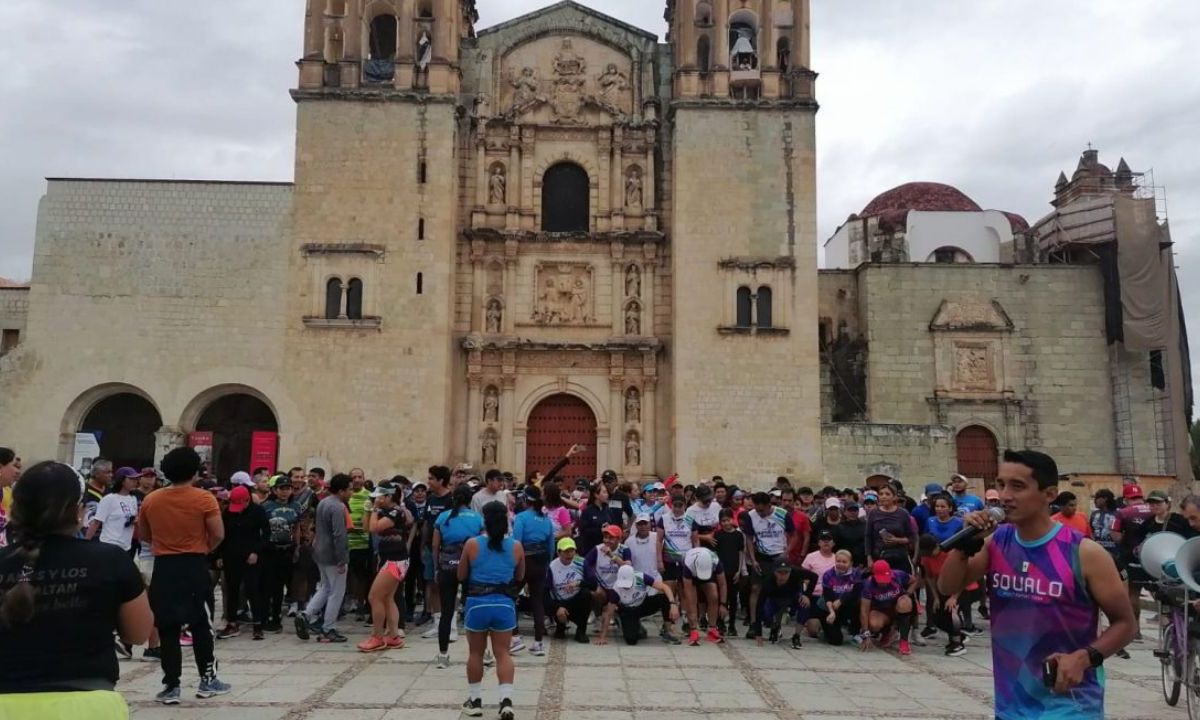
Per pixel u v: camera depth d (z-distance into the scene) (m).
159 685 14.37
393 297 41.41
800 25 44.00
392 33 48.28
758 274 42.16
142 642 6.73
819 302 48.53
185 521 13.27
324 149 42.22
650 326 43.84
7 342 48.44
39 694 5.84
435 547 16.70
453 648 18.06
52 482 6.27
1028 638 6.88
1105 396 46.38
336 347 41.09
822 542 20.47
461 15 47.34
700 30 45.38
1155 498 19.42
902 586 19.00
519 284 44.12
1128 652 19.41
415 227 41.84
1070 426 46.22
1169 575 13.26
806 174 42.78
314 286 41.34
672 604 19.64
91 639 6.15
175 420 40.47
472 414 42.72
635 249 44.31
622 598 19.19
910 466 42.12
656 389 43.72
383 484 21.36
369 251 41.50
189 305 41.28
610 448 43.00
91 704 5.92
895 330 46.78
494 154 44.88
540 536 17.83
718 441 41.06
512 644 18.41
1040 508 7.02
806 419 41.25
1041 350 46.72
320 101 42.44
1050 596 6.81
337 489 18.81
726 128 43.00
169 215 41.84
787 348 41.72
